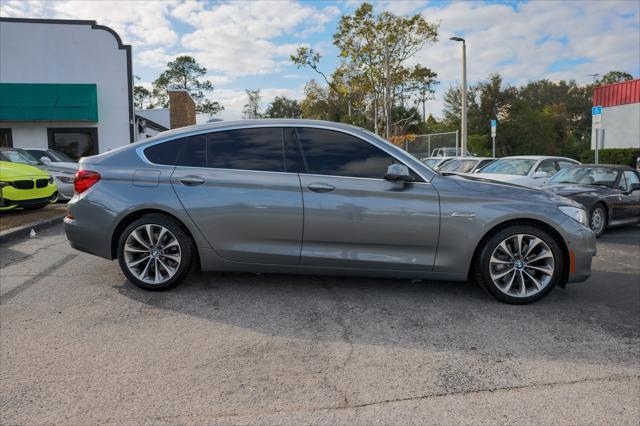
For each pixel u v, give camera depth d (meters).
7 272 5.43
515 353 3.43
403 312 4.23
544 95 58.69
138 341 3.57
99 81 19.69
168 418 2.59
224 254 4.55
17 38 19.02
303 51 24.02
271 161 4.56
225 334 3.72
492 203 4.39
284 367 3.18
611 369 3.20
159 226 4.59
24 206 10.09
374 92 23.72
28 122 19.09
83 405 2.70
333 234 4.45
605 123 28.27
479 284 4.52
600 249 7.45
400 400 2.79
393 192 4.41
